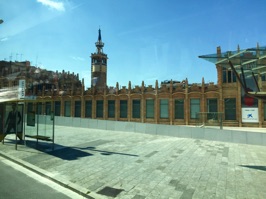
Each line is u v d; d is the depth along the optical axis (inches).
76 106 2191.2
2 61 3026.6
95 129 1031.6
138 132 899.4
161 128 833.5
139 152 529.3
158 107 1771.7
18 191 297.0
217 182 324.2
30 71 2952.8
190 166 408.5
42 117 1264.8
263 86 1151.6
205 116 1598.2
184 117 1684.3
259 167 405.7
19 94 1036.5
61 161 442.3
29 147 586.9
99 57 3440.0
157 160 452.1
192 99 1674.5
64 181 327.3
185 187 304.0
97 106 2073.1
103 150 551.5
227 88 1565.0
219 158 475.2
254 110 1480.1
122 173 366.0
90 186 308.7
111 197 272.4
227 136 694.5
